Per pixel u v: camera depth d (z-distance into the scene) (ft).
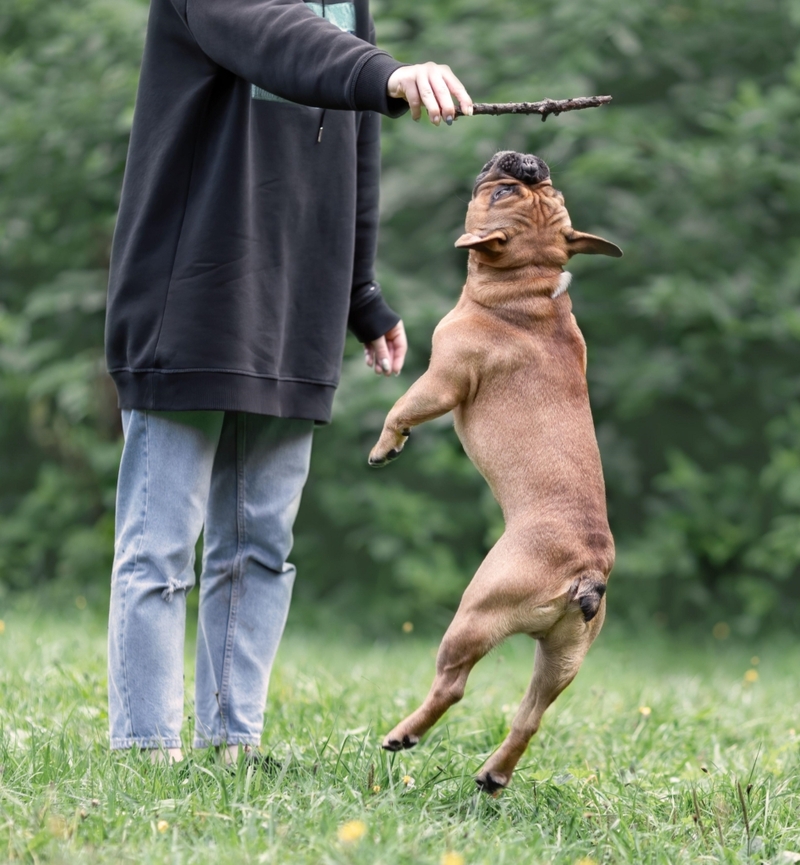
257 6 14.88
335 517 46.98
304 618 46.88
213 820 13.14
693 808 15.71
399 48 45.91
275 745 17.51
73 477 51.26
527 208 15.17
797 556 43.93
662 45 47.83
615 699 24.98
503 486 14.57
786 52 48.08
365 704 22.07
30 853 11.98
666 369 44.80
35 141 44.70
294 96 14.55
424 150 44.78
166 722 15.75
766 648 43.93
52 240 46.34
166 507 15.99
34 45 48.26
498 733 19.57
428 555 46.16
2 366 46.16
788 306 44.70
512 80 45.37
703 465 49.29
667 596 48.93
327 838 12.57
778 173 44.50
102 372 47.83
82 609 38.45
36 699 20.40
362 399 42.55
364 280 18.81
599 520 14.35
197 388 15.48
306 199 16.78
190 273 15.66
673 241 45.50
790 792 16.81
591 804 15.56
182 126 15.79
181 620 16.19
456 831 13.61
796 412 44.14
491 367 14.79
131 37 44.27
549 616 13.96
